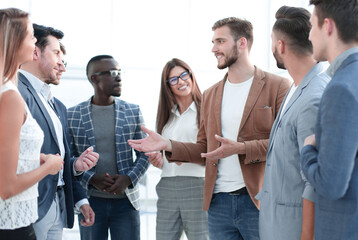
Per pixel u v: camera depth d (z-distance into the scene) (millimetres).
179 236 3023
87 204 2551
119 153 2959
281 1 6035
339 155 1194
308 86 1649
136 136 3102
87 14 6152
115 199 2941
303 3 5184
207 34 6387
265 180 1812
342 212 1262
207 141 2477
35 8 6055
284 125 1682
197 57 6375
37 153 1637
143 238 4891
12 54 1545
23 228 1559
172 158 2486
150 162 3020
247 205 2271
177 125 3064
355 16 1308
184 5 6340
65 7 6109
